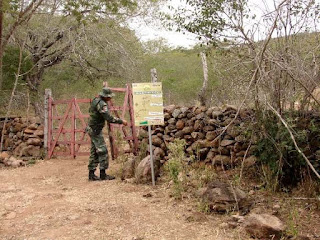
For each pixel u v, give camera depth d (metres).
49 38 13.18
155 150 7.26
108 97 6.56
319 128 5.09
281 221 4.05
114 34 13.88
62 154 8.92
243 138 6.07
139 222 4.49
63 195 5.73
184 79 15.70
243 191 4.95
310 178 4.96
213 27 5.73
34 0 9.41
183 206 4.94
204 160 6.62
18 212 5.02
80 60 13.67
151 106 6.06
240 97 5.69
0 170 7.88
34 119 9.43
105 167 6.56
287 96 5.05
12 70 11.80
